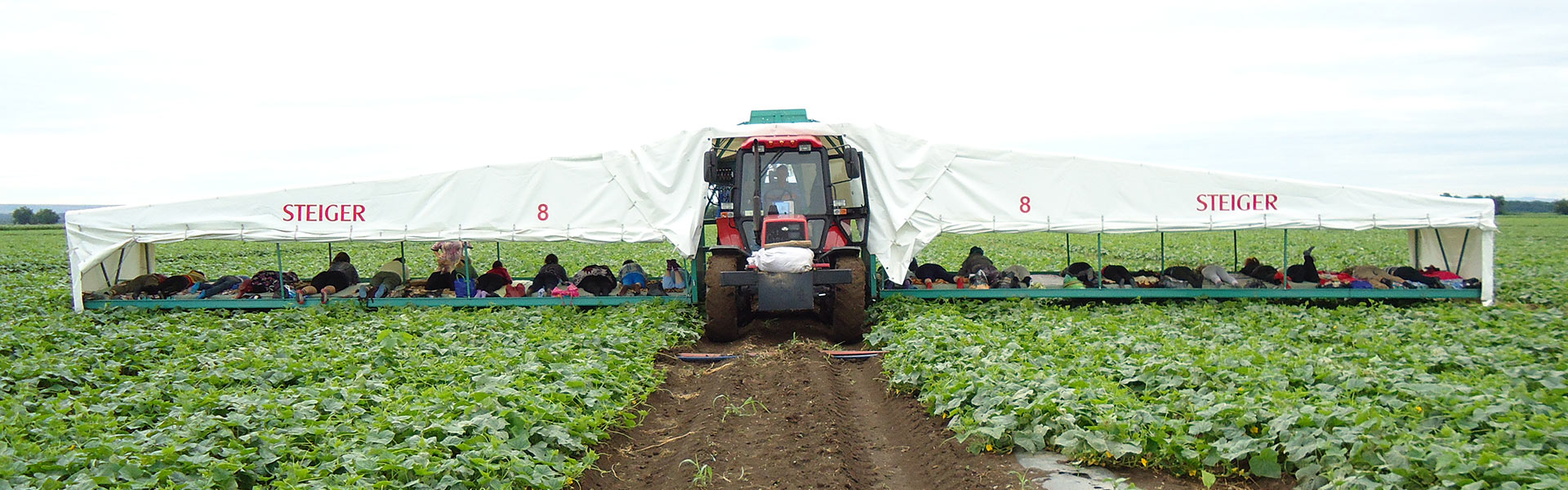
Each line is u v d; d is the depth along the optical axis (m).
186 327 12.47
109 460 6.18
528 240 14.89
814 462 7.07
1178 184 14.59
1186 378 8.37
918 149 14.49
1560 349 9.87
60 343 11.58
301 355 10.40
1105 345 10.06
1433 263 15.95
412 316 13.27
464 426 7.09
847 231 13.88
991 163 14.53
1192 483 6.64
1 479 5.91
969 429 7.40
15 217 98.00
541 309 13.81
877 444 8.12
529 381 8.55
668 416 9.00
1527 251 30.44
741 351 11.91
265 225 14.98
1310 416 6.75
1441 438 6.42
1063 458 7.15
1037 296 14.48
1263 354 9.59
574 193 14.77
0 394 8.59
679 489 6.80
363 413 7.82
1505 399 7.18
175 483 6.01
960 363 9.27
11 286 20.12
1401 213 14.45
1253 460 6.52
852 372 11.00
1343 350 9.91
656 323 12.43
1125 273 15.13
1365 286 14.52
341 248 35.00
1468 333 10.80
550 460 6.80
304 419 7.33
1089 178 14.58
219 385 8.99
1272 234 43.53
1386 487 5.75
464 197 14.92
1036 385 8.00
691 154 14.37
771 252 12.09
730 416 8.63
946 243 31.83
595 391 8.44
